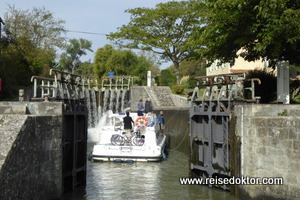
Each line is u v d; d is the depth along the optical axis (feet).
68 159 37.37
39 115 29.17
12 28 112.06
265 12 37.17
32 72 105.91
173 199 36.45
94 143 78.28
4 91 85.87
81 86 42.93
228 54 47.29
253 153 32.65
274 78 54.75
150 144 56.75
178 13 116.47
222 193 38.11
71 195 37.35
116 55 160.76
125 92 109.40
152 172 49.73
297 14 36.01
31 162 27.45
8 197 23.45
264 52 48.57
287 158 28.86
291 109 31.50
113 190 39.93
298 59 47.26
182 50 115.14
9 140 24.66
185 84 135.85
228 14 40.70
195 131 44.11
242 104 35.94
